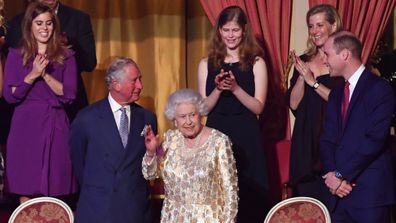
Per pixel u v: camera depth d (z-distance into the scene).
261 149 26.08
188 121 21.38
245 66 26.08
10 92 25.75
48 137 25.67
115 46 33.50
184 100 21.47
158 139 21.86
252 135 25.98
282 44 30.62
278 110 30.31
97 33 33.47
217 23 26.33
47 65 25.80
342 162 23.59
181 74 33.25
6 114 28.25
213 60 26.28
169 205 21.72
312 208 23.14
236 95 25.64
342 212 23.91
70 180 25.98
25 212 23.94
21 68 25.77
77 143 23.94
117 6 33.47
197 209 21.34
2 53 27.59
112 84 23.69
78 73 28.14
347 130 23.66
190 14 33.50
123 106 23.92
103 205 23.39
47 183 25.53
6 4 32.41
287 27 30.67
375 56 32.00
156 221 29.66
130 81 23.61
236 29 25.94
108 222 23.30
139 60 33.56
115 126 23.72
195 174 21.30
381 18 30.70
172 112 21.53
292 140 26.73
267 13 30.55
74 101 27.47
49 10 25.81
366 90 23.47
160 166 21.81
